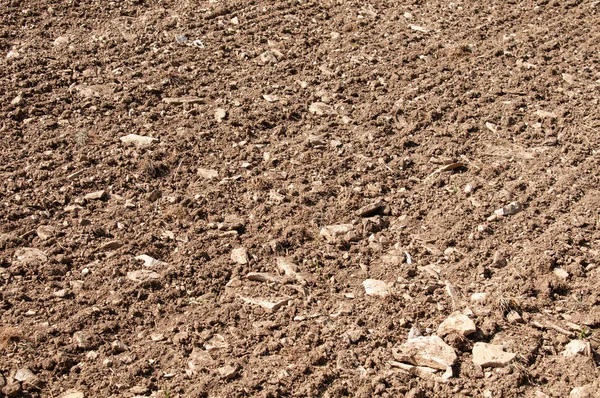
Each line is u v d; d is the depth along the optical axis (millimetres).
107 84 6238
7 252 5102
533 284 5031
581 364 4672
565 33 7016
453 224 5391
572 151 5859
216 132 5949
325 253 5215
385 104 6234
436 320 4895
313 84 6406
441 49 6773
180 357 4703
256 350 4730
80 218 5324
